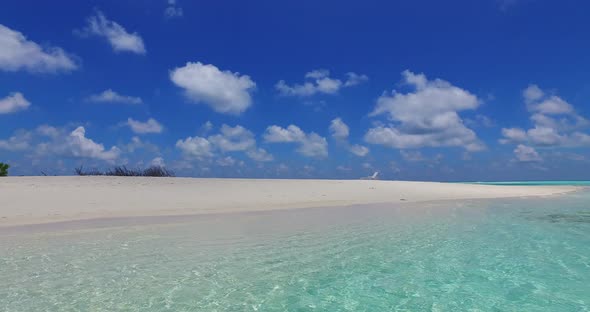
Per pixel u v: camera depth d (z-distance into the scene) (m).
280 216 13.98
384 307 5.43
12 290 5.98
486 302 5.59
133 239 9.70
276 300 5.69
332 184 25.64
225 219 13.10
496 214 15.12
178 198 17.42
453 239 10.09
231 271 7.12
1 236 9.73
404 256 8.30
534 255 8.38
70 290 6.01
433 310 5.31
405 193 23.08
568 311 5.24
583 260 7.96
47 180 19.69
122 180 21.33
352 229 11.51
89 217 12.61
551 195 25.59
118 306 5.40
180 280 6.57
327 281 6.58
